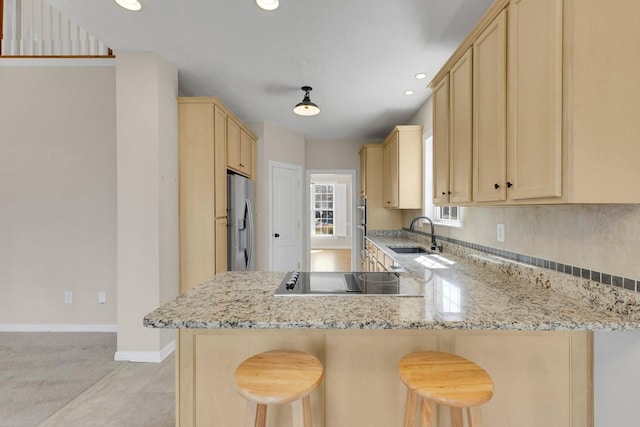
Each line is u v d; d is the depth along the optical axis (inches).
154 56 100.7
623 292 46.6
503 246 78.0
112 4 77.9
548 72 44.3
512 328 44.0
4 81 125.7
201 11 80.4
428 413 42.8
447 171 79.4
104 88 125.8
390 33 90.0
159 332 102.6
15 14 126.4
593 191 41.6
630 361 46.1
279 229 188.5
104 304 128.0
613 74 41.5
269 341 53.9
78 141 126.3
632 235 45.3
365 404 53.4
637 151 41.5
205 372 53.9
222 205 122.3
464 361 47.0
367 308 50.3
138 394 84.4
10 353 108.3
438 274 76.3
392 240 165.6
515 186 52.1
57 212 127.3
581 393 52.0
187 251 115.6
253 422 44.4
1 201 127.3
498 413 52.3
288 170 194.9
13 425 72.8
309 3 77.2
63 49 127.6
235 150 138.4
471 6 77.9
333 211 389.1
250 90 132.0
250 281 68.9
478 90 63.8
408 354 49.3
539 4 45.9
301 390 41.4
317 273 76.6
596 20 41.2
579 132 41.4
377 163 189.9
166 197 106.0
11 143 126.6
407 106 151.6
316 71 114.6
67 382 90.1
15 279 128.0
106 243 127.3
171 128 109.6
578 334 52.1
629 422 46.2
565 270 57.8
